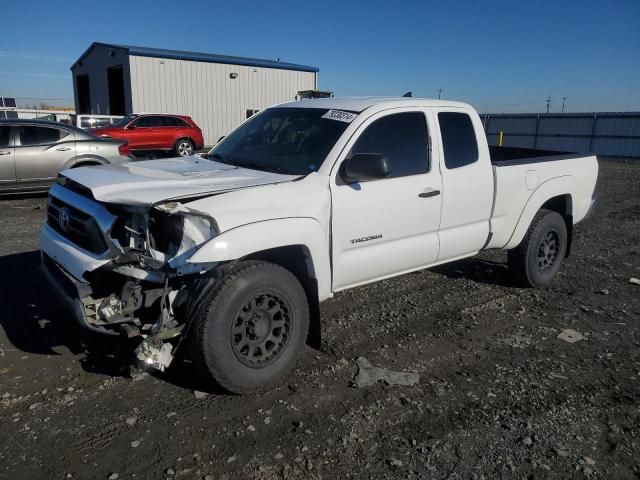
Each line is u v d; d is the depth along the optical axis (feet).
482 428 10.70
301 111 15.39
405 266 14.89
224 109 90.53
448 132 15.83
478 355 13.97
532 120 105.50
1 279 18.47
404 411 11.23
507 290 19.21
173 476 9.04
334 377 12.56
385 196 13.79
